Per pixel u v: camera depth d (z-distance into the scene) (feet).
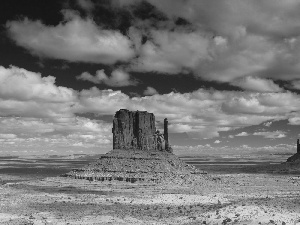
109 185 643.04
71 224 302.25
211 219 267.80
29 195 525.34
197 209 358.02
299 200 338.75
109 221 312.71
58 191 578.66
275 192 567.59
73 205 425.69
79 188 613.11
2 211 376.48
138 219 319.27
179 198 484.74
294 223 229.66
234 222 244.01
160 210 371.76
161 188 603.67
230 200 460.96
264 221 236.02
